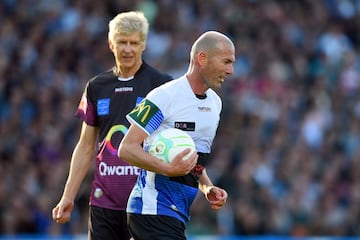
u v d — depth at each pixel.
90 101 26.03
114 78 25.88
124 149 22.52
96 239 25.72
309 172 54.78
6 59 57.22
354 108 62.25
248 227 48.88
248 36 65.94
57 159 51.38
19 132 52.88
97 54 59.50
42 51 58.56
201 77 23.00
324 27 70.31
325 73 65.69
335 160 56.62
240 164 52.66
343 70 66.44
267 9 68.88
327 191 54.38
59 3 62.50
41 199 47.75
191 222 47.84
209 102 23.38
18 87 55.59
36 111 54.34
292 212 51.75
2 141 52.06
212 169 51.38
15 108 54.06
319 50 68.19
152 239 22.78
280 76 63.16
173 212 22.88
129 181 25.42
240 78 61.06
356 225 52.31
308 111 60.62
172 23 63.53
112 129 25.66
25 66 57.22
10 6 61.91
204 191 24.31
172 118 22.95
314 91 62.72
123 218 25.58
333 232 51.28
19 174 49.50
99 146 25.89
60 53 58.72
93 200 25.92
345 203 54.62
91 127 26.14
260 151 54.59
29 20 61.06
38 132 52.47
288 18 69.62
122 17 25.34
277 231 49.62
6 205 47.41
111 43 25.72
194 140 23.17
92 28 61.16
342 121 60.69
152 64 59.22
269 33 66.69
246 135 55.81
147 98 22.83
